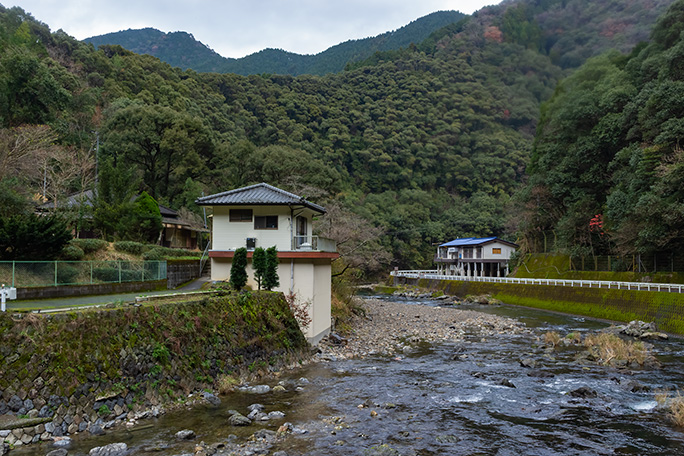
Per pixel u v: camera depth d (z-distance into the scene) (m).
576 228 49.72
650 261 40.38
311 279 21.91
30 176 34.84
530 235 64.50
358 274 42.19
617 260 44.94
